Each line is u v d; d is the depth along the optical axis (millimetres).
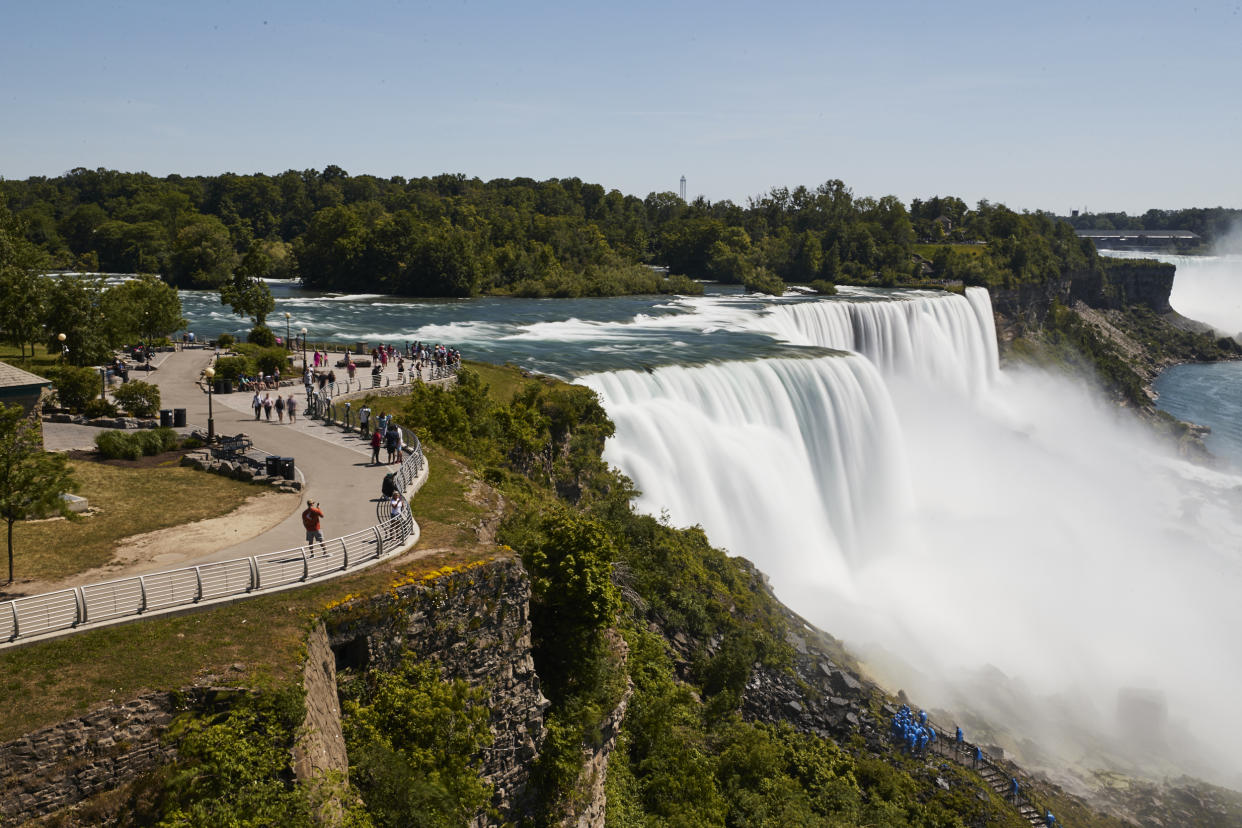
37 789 19875
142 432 43812
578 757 30641
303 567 28453
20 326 66625
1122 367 182875
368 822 22672
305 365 66188
